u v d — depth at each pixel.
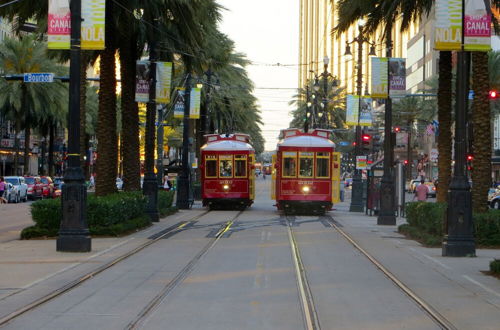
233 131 78.88
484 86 25.20
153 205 36.41
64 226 21.89
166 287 15.45
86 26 21.53
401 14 32.09
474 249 21.72
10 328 11.07
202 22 36.00
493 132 92.19
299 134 45.12
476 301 13.91
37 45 66.88
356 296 14.45
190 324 11.56
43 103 69.31
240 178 49.12
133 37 35.00
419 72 116.00
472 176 25.88
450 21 21.77
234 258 21.05
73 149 21.91
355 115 48.66
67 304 13.27
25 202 67.50
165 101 35.06
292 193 43.75
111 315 12.20
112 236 27.31
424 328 11.40
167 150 123.56
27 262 19.36
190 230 31.38
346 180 110.25
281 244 25.36
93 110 88.06
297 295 14.47
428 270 18.58
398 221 39.94
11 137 103.38
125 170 36.53
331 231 31.50
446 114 28.52
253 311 12.72
